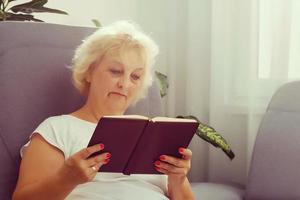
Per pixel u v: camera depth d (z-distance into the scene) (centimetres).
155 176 128
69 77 139
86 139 119
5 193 126
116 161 101
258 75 193
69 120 122
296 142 162
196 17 206
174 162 107
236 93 199
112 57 121
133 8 225
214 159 206
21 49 134
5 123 128
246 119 200
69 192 103
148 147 103
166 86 198
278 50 187
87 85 130
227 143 184
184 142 105
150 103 155
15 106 130
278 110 170
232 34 197
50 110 135
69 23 208
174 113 217
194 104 209
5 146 127
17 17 162
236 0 195
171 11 213
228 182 196
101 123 92
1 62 131
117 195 116
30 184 108
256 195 162
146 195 120
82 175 96
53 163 113
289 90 172
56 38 140
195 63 207
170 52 214
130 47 122
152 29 223
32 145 115
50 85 136
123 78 122
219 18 198
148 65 129
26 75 133
